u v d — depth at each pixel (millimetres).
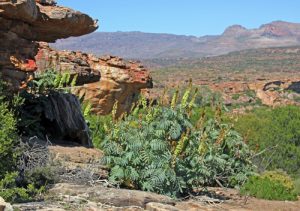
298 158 23500
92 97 24750
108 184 10227
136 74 26875
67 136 13984
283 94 124938
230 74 167000
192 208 9680
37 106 13289
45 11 11531
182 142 10039
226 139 13773
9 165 8734
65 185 9516
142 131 10828
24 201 8477
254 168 15148
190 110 10906
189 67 194125
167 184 10078
